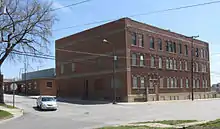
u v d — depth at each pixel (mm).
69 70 61625
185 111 29734
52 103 33531
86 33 56531
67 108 35625
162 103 44562
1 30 32469
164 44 55844
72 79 60344
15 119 24375
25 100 51281
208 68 71750
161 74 54000
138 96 48062
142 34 50688
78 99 54562
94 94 53469
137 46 49219
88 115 27000
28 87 73875
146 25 51844
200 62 68188
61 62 64438
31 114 28875
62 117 25406
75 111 31750
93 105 39969
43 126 18781
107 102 45250
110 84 49844
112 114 27703
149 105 39719
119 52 48156
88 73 55469
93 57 54281
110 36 50344
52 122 21250
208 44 72562
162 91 53750
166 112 28891
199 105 39375
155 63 52906
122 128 15094
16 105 40188
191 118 22312
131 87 47031
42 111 32125
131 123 18844
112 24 50094
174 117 23656
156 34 53969
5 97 60562
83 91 56719
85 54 56656
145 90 49625
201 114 25953
